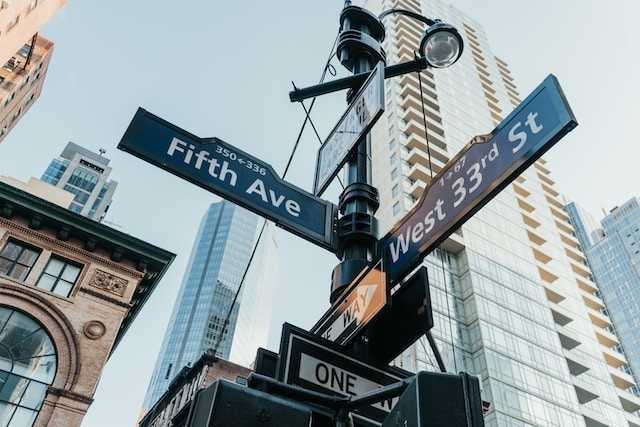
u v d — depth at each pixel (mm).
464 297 55625
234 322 174000
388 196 62031
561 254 76562
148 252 25891
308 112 6250
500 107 87688
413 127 67125
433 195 4449
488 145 4055
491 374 48438
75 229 24891
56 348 21172
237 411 2188
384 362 4074
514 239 67812
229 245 197750
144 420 53438
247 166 4891
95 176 132250
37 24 60531
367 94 5188
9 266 22844
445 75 83875
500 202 72250
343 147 5309
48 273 23422
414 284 4090
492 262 60969
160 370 156875
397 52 79375
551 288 66000
